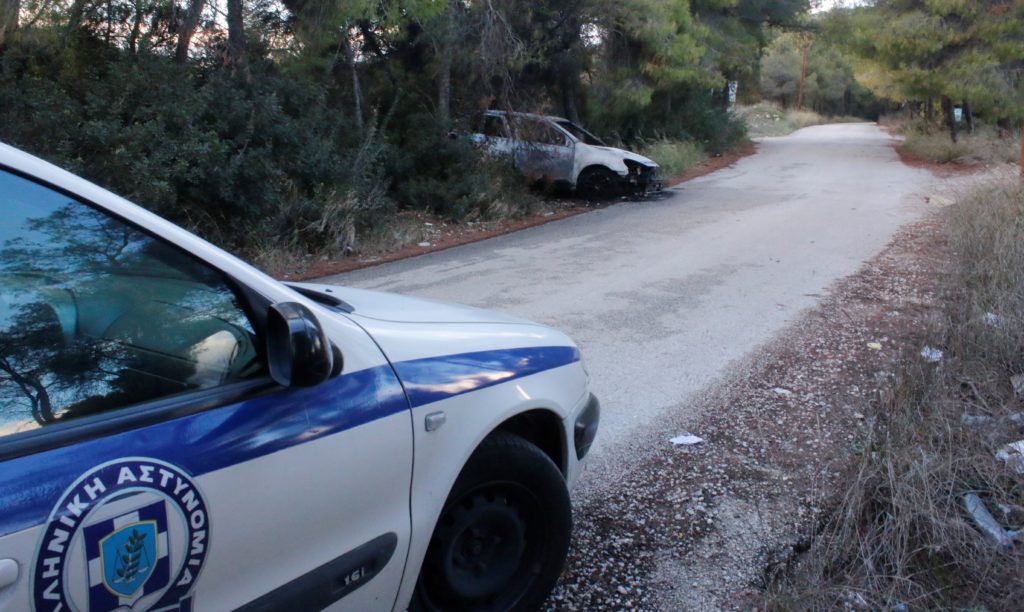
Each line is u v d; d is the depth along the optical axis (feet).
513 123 53.21
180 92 32.55
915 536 11.89
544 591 10.28
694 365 20.68
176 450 6.50
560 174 55.88
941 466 12.67
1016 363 18.01
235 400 7.04
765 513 13.29
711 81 78.69
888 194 58.70
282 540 7.22
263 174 33.99
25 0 35.22
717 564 11.94
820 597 10.48
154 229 6.93
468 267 33.99
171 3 36.22
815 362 20.79
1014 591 10.67
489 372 9.54
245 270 7.47
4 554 5.44
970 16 77.10
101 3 36.45
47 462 5.85
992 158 74.90
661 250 37.42
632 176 55.52
